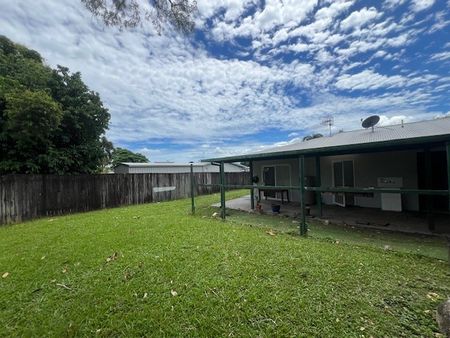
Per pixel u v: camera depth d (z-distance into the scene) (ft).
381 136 22.98
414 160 24.63
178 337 6.99
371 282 9.48
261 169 38.81
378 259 11.74
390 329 6.92
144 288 9.57
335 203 30.12
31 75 28.99
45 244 15.97
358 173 28.27
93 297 9.14
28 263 12.64
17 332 7.45
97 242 15.67
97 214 28.27
